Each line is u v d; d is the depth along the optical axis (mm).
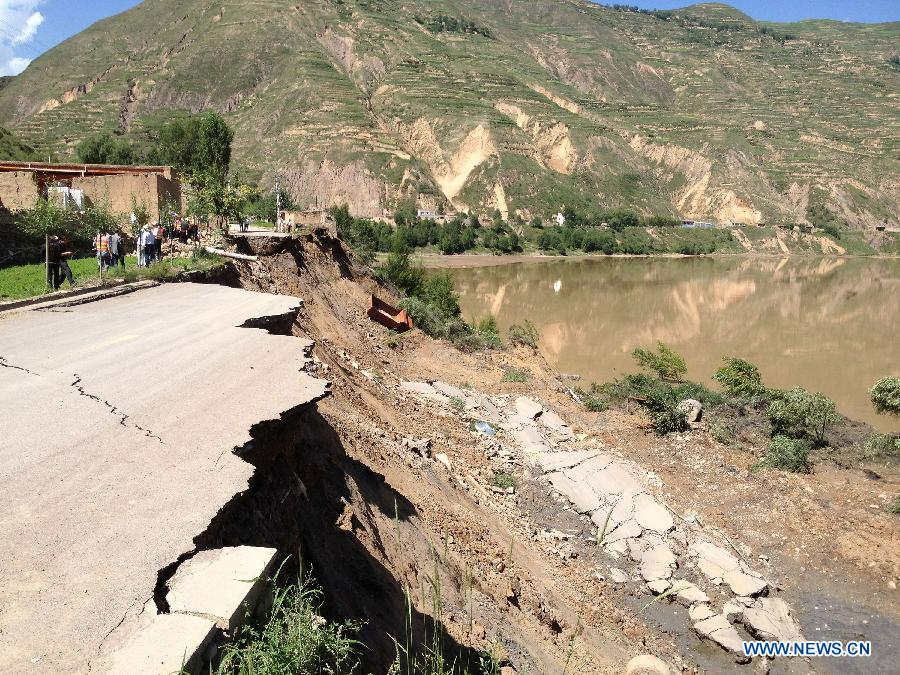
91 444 6012
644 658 11625
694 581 17203
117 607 3820
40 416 6656
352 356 24375
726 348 55562
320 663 4316
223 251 23359
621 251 152000
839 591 17656
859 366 49531
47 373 8156
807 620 16500
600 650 12367
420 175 162250
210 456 5859
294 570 6637
